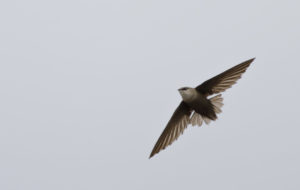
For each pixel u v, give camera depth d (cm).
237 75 1374
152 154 1486
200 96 1418
